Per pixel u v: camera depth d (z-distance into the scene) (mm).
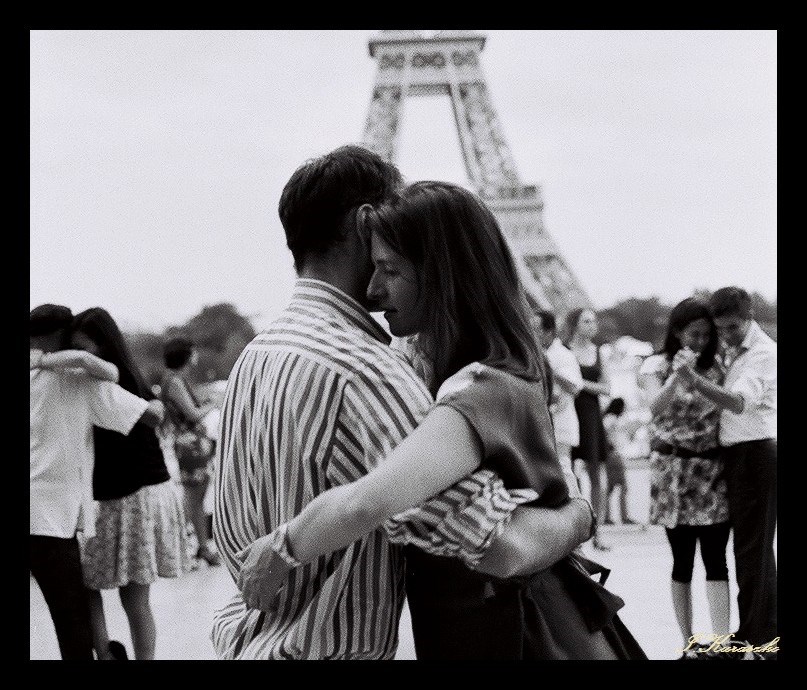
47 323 5828
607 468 15453
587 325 12055
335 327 2258
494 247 2318
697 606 8703
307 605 2162
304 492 2145
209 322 86562
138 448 6281
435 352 2318
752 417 6461
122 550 6273
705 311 6664
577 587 2363
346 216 2416
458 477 2031
